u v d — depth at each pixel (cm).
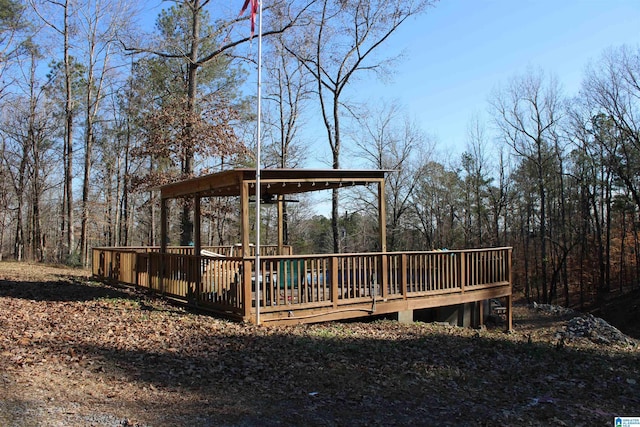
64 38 2425
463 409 469
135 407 435
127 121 2939
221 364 582
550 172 3353
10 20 2380
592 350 934
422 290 1074
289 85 2958
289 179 895
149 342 667
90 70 2512
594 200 3350
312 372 573
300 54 2269
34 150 2948
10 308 883
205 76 2411
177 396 469
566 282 3309
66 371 523
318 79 2267
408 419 437
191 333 729
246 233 848
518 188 3597
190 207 1830
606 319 2911
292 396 486
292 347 686
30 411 407
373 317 1027
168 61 2394
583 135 3158
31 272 1703
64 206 3025
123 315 851
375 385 535
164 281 1114
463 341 848
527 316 1816
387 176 3222
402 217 3669
